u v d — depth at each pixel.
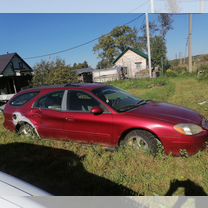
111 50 67.12
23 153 5.56
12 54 37.56
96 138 5.63
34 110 6.61
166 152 4.96
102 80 50.84
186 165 4.53
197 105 9.86
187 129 4.84
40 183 4.31
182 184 3.96
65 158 5.11
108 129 5.43
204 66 35.97
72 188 4.12
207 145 5.00
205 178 4.03
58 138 6.23
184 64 61.91
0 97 24.45
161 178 4.16
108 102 5.65
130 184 4.08
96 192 3.90
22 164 5.04
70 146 5.73
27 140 6.26
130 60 55.91
